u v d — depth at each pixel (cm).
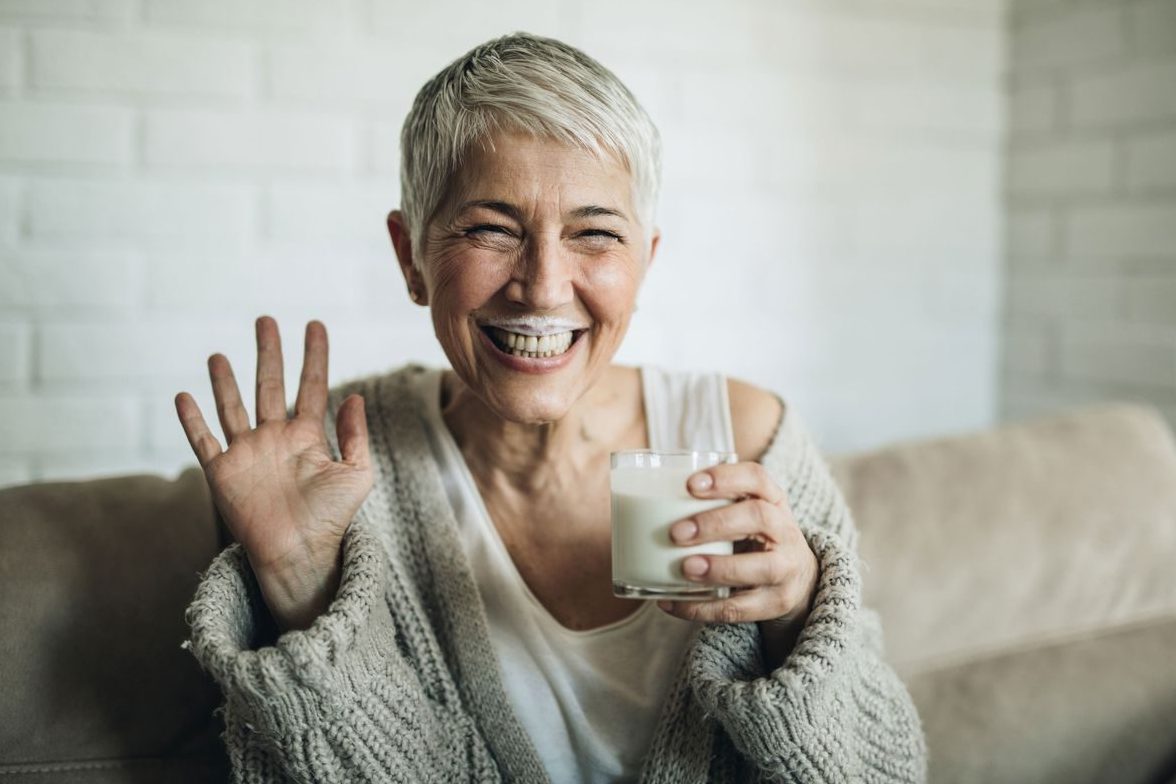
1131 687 125
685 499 84
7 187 164
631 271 100
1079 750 122
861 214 208
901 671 126
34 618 106
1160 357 186
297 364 179
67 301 167
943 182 213
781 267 203
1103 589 133
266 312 176
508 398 99
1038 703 123
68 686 105
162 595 111
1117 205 193
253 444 96
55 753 104
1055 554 133
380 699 92
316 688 86
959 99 213
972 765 120
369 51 177
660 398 117
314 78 175
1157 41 185
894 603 129
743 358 202
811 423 208
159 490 119
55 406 168
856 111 205
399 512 110
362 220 180
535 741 105
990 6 213
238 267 175
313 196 177
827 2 201
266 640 101
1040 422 146
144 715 108
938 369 217
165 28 168
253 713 87
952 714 123
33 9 163
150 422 173
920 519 133
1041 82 209
